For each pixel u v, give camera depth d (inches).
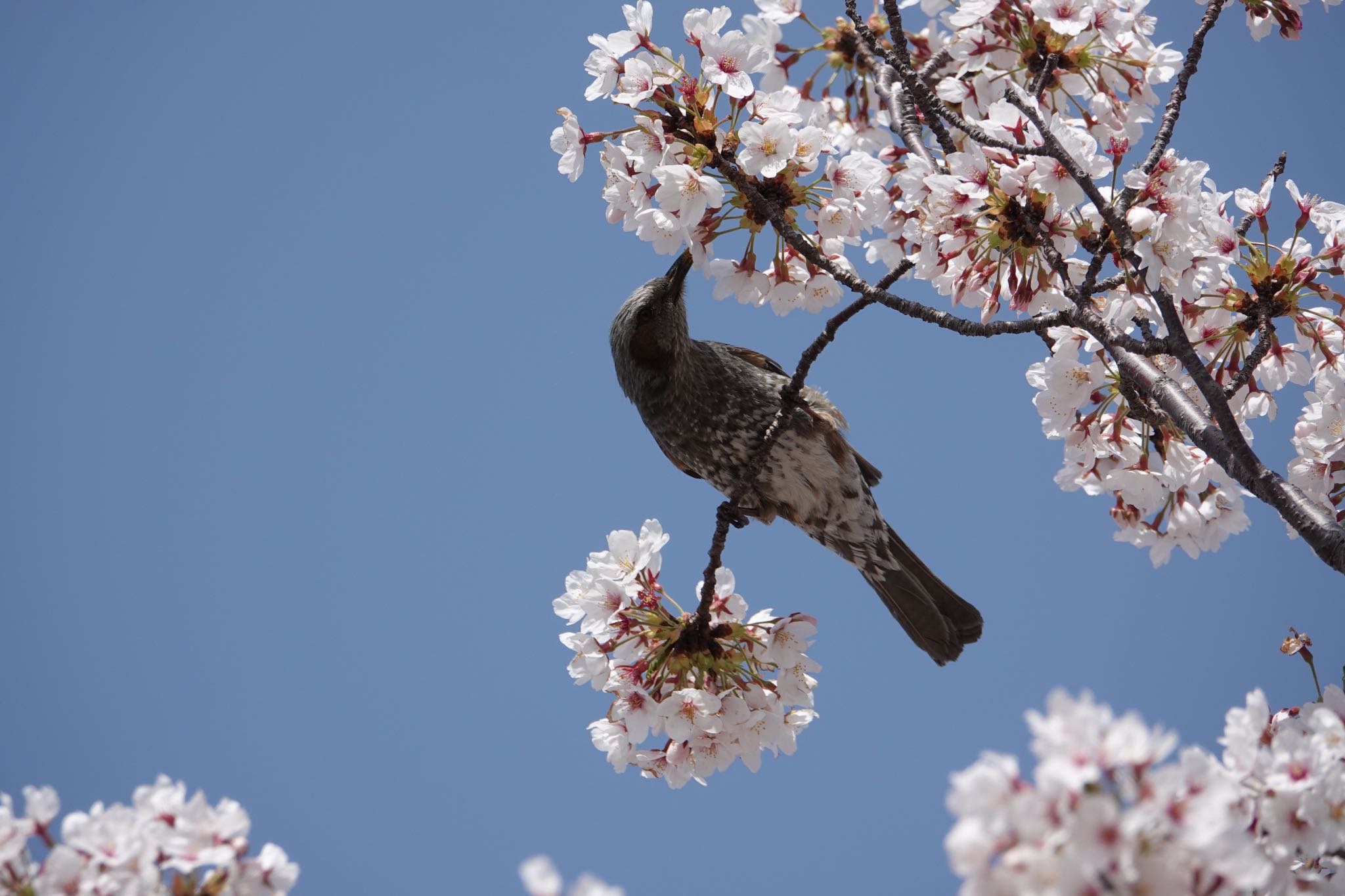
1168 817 151.5
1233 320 338.0
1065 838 147.2
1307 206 323.3
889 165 422.0
